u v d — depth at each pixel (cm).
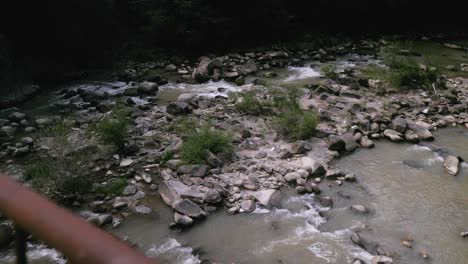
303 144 1004
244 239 725
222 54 1839
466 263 686
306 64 1738
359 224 770
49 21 1522
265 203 806
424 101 1322
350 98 1346
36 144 1005
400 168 963
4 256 649
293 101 1222
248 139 1048
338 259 686
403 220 788
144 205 796
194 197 804
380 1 2364
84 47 1625
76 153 920
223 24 1889
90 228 98
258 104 1220
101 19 1700
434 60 1841
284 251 701
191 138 974
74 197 796
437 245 725
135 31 1838
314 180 895
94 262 90
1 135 1062
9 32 1441
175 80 1532
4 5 1419
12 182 113
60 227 98
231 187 848
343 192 864
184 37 1800
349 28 2336
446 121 1209
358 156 1010
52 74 1493
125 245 94
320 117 1164
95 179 866
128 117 1138
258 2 1992
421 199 853
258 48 1942
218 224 759
